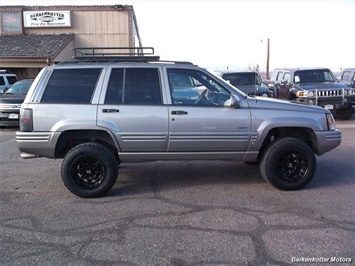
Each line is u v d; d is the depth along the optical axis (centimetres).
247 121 477
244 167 616
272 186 512
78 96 467
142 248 334
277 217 400
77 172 471
